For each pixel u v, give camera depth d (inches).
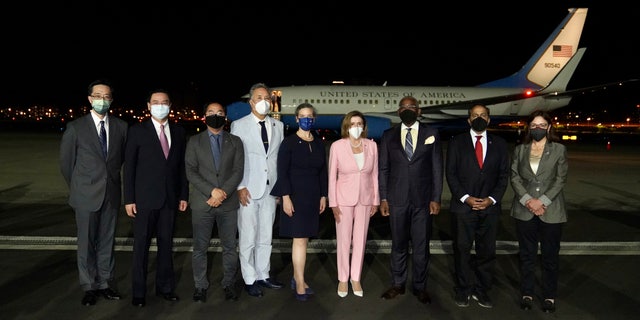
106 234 186.2
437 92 1051.9
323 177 194.2
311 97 1005.8
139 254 178.7
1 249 241.4
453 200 186.5
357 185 189.0
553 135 178.9
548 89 1031.6
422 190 186.9
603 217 327.6
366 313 171.8
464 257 182.2
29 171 540.7
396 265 191.0
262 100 191.8
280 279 209.6
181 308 175.5
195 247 186.1
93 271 182.9
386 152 192.4
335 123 1018.1
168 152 184.2
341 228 190.7
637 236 276.5
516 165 185.2
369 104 1010.7
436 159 189.5
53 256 230.5
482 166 181.5
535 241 179.2
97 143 181.0
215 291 194.1
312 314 170.4
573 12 1128.2
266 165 195.3
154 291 193.6
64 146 179.3
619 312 171.8
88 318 164.1
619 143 1221.1
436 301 185.0
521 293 190.9
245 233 192.1
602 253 243.4
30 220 303.4
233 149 185.9
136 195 180.4
